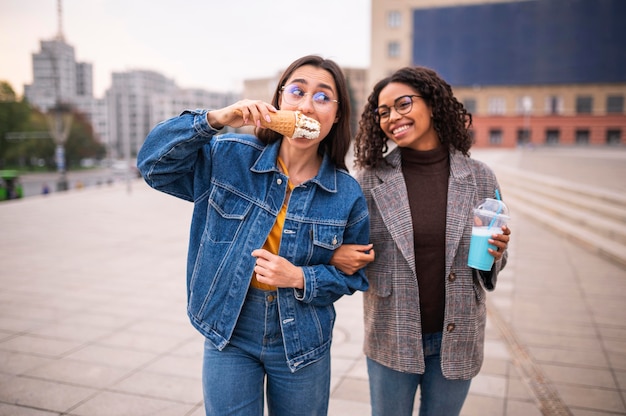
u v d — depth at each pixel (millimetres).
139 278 6703
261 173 1847
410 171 2188
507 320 4984
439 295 2094
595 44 48844
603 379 3689
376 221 2131
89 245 9055
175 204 16234
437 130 2158
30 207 15078
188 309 1887
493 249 1971
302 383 1861
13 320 4938
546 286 6254
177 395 3402
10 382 3562
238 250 1805
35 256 8062
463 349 2061
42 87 93750
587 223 9680
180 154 1734
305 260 1849
